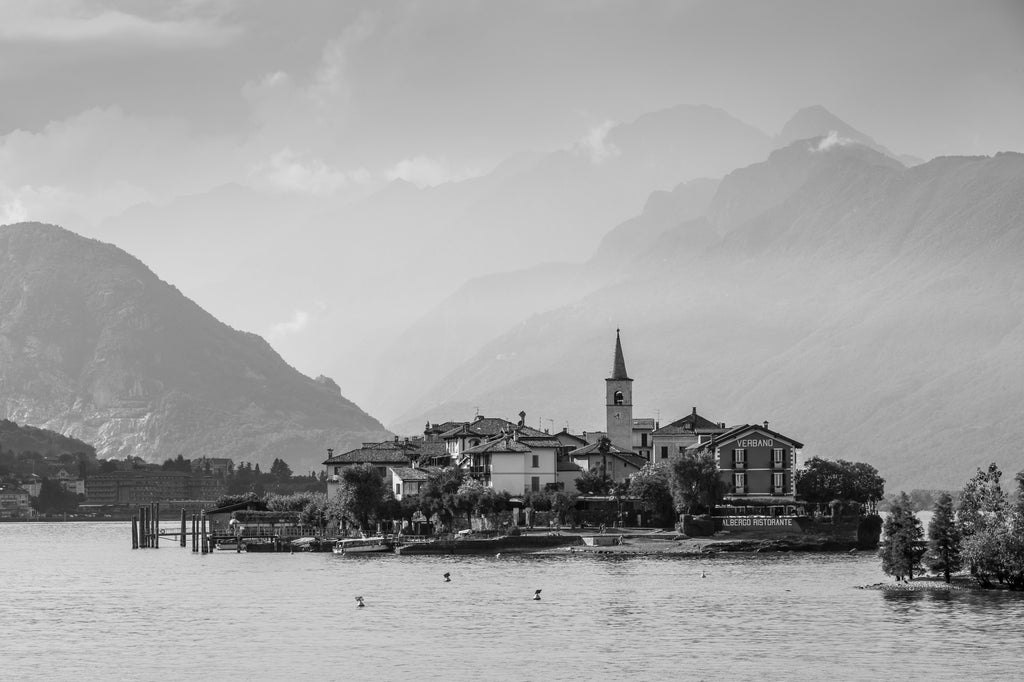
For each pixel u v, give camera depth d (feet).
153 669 518.37
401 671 510.58
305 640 573.74
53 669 519.60
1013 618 606.55
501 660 529.04
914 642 554.46
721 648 549.13
